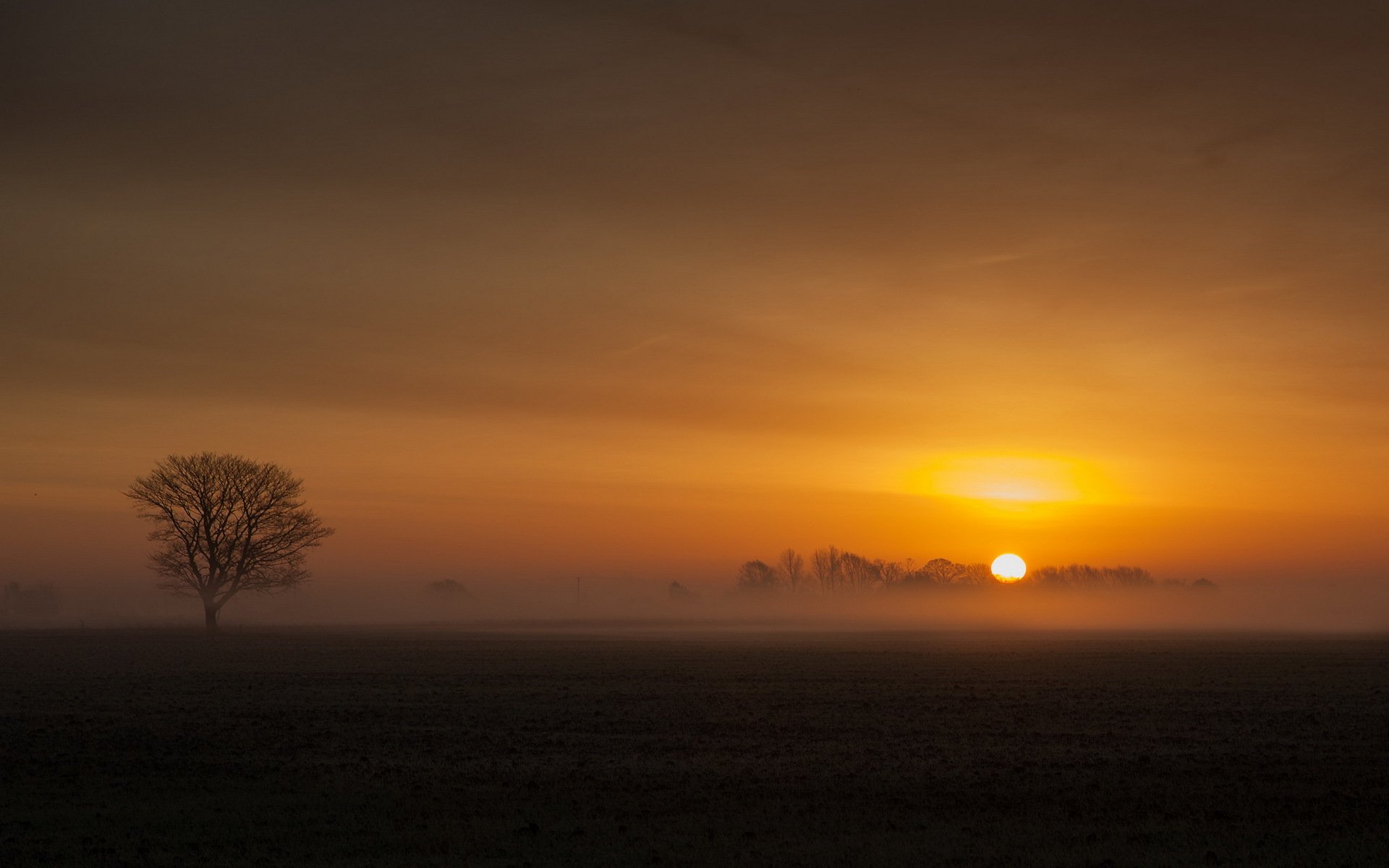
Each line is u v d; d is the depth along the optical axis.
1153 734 32.16
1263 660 69.38
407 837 19.27
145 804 22.12
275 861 17.70
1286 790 23.38
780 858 17.62
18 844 18.84
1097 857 17.69
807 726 34.38
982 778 24.75
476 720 35.72
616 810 21.45
